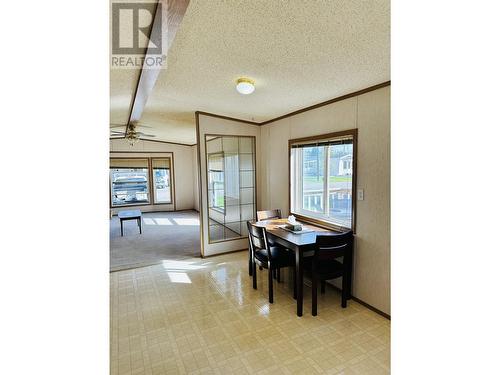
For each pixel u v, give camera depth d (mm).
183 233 6113
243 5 1562
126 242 5379
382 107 2555
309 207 3785
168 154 9055
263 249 3023
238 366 1972
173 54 2221
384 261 2572
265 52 2113
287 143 4039
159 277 3611
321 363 1984
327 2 1472
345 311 2689
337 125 3078
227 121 4484
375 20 1615
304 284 3346
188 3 1485
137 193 8781
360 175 2787
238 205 4848
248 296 3033
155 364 2006
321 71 2377
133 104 3816
